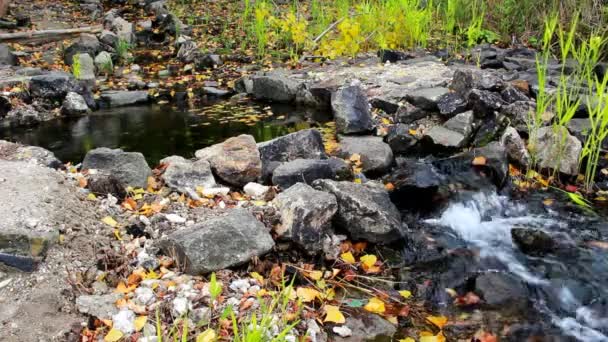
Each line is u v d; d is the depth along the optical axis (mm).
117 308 2529
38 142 4965
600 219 3709
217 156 3934
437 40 7789
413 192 4035
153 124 5422
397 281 3090
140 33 8984
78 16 10141
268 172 3984
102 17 10008
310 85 6039
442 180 4145
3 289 2512
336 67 6691
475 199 3971
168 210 3406
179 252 2855
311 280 2996
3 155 4066
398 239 3420
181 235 2912
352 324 2682
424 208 3898
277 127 5250
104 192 3494
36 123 5520
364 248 3375
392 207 3586
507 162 4234
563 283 3072
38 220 2814
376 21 7465
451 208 3889
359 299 2900
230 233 2932
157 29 9320
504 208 3895
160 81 6883
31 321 2377
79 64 6551
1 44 7348
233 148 3992
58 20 9711
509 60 6547
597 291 3008
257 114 5680
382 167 4258
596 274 3145
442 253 3379
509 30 8039
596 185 4125
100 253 2906
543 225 3666
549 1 7613
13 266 2604
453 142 4500
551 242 3438
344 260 3211
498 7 8039
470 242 3510
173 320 2488
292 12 7957
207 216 3328
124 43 7816
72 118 5668
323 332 2586
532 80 5582
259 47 7605
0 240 2627
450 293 2992
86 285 2688
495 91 4945
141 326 2422
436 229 3656
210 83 6727
